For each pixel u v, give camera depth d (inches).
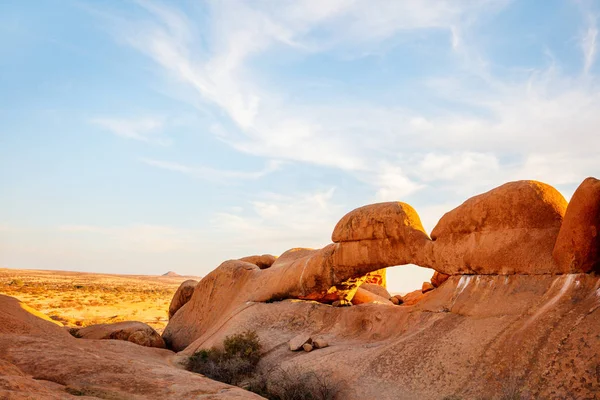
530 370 350.6
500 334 402.3
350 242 648.4
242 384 546.0
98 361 432.5
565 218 401.4
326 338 602.9
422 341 462.0
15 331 535.5
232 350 614.2
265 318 703.1
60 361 416.8
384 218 607.8
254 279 855.7
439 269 539.5
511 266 449.4
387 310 580.1
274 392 493.4
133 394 362.9
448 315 479.5
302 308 683.4
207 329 901.2
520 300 423.2
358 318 609.6
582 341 339.0
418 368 430.3
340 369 486.0
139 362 491.5
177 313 1032.2
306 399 458.9
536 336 369.7
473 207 495.8
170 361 682.2
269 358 598.5
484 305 451.2
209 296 956.0
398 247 592.1
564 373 329.7
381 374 449.7
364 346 529.0
